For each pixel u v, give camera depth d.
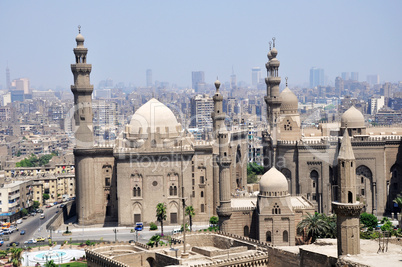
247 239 153.38
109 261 143.62
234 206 182.75
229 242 155.75
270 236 174.25
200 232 165.50
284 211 173.38
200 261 138.00
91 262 152.00
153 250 151.62
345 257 105.94
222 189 179.38
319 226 164.38
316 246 130.88
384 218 198.00
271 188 173.88
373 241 125.81
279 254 136.88
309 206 177.62
